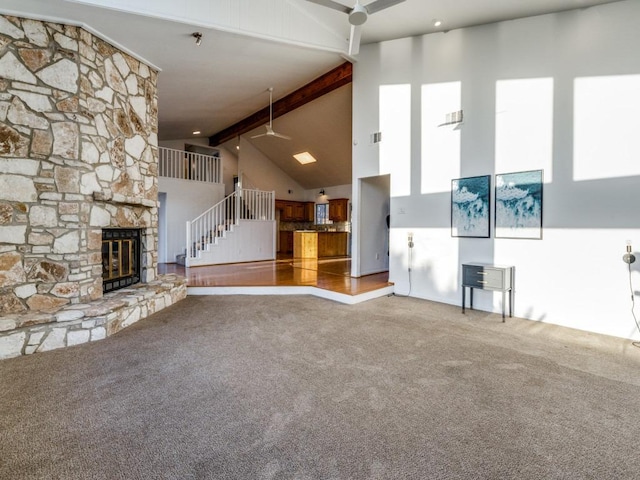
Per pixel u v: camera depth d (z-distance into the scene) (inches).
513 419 77.5
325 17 185.6
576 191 145.7
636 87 131.6
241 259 340.5
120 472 60.0
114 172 160.4
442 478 59.1
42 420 75.7
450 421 76.5
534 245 157.6
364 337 133.7
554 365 107.8
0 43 123.3
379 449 66.6
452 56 184.2
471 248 179.9
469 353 117.6
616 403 84.8
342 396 87.5
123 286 173.2
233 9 161.0
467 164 179.9
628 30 132.8
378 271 266.1
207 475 59.4
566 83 147.6
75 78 138.1
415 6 158.7
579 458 64.5
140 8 137.9
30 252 128.0
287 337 133.1
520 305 162.6
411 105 202.4
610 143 137.3
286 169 457.7
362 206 244.7
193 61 192.4
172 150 351.9
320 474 59.7
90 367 104.2
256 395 87.7
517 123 161.9
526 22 158.6
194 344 124.5
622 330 135.5
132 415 78.0
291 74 232.4
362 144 228.8
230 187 451.5
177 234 350.3
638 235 132.1
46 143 131.2
